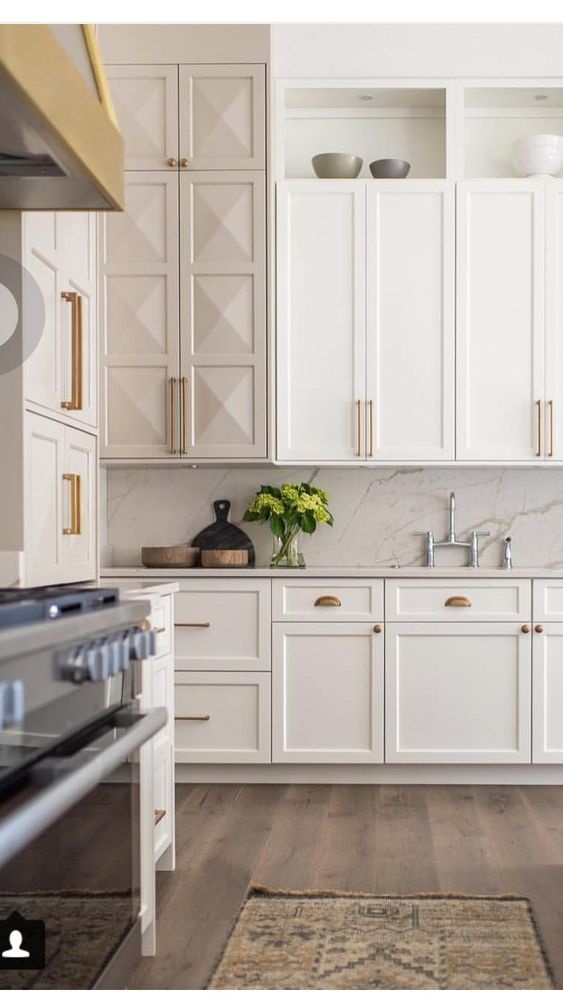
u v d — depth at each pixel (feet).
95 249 10.50
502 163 16.14
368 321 15.02
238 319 14.88
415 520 16.07
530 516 16.02
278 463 15.03
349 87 15.21
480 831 11.89
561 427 14.96
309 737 14.32
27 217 8.40
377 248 15.05
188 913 9.25
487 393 14.98
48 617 5.09
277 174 15.19
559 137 15.26
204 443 14.93
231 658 14.38
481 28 15.10
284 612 14.35
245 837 11.68
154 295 14.96
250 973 7.89
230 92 14.85
